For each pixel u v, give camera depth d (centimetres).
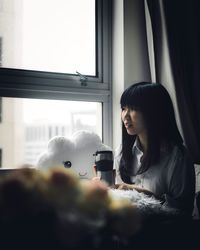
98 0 174
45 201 60
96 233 64
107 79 175
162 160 140
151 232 104
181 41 174
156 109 137
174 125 141
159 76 168
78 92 165
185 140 169
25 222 59
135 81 171
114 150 174
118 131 172
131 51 170
